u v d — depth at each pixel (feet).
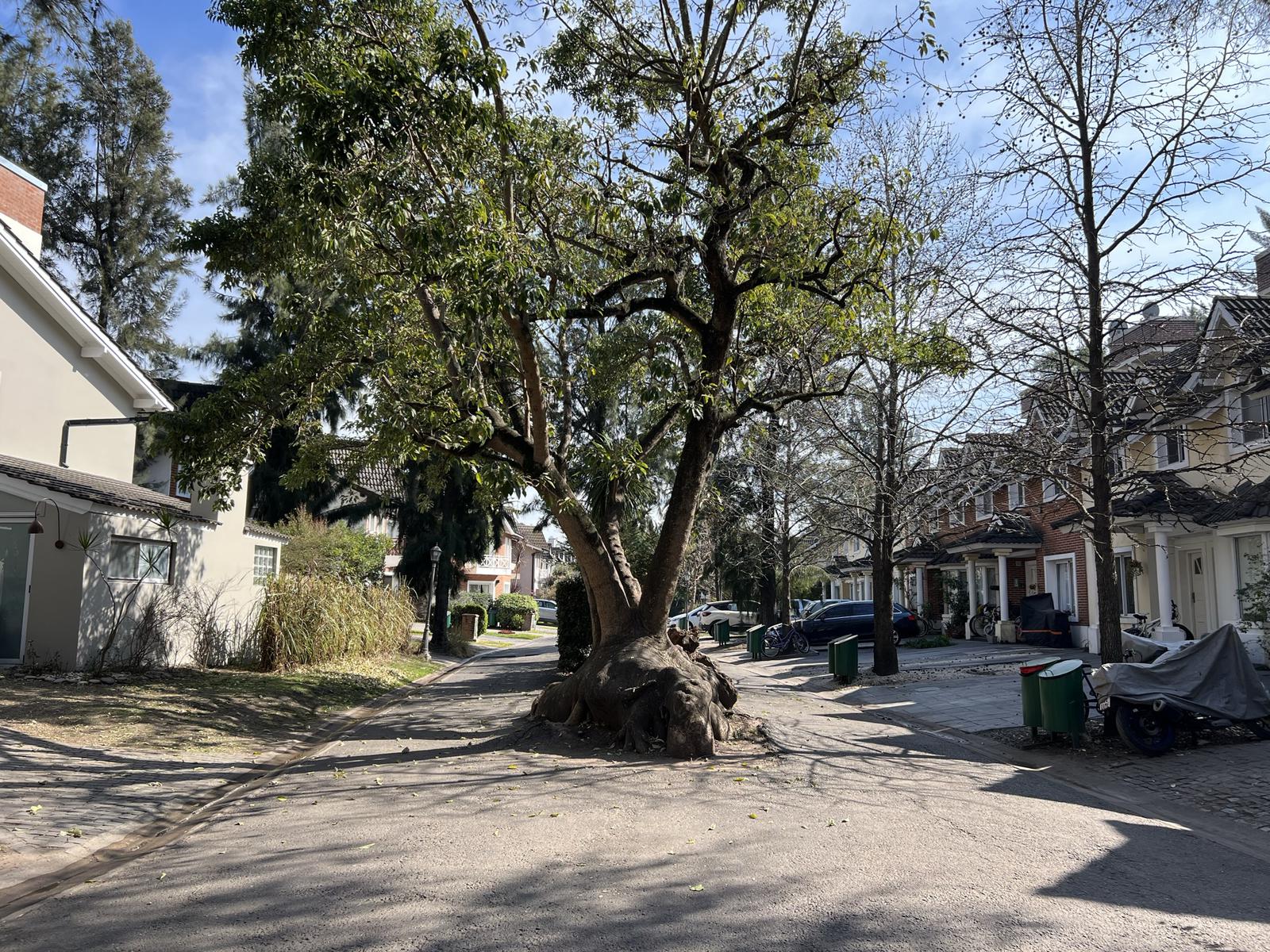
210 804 27.32
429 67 32.73
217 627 61.00
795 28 42.65
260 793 27.78
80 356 63.26
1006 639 94.73
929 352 42.42
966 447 47.42
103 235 109.70
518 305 32.63
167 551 56.44
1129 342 46.88
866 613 100.94
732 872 19.10
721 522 103.60
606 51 42.86
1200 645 35.81
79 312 61.16
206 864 19.83
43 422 59.72
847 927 15.90
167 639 54.34
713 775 30.60
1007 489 97.81
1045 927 15.98
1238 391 52.06
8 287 57.00
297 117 34.37
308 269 39.86
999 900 17.37
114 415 66.49
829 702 55.72
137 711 39.42
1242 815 26.18
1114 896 17.85
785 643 93.81
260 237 39.14
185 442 41.91
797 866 19.57
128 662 49.96
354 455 48.60
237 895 17.61
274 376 42.65
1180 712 34.32
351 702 53.42
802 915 16.49
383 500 106.32
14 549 49.01
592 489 69.46
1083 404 39.96
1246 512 56.34
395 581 110.52
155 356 112.68
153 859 20.29
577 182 42.34
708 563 125.29
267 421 43.37
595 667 39.52
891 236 42.32
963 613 110.63
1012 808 25.88
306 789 28.30
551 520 103.65
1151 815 26.84
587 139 42.29
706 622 134.51
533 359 38.37
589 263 48.16
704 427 43.62
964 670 67.72
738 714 42.75
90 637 48.47
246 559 66.23
